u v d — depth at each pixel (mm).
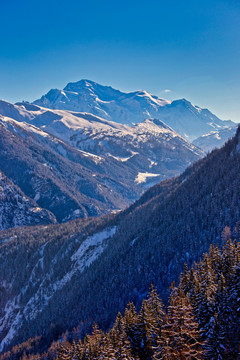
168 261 173500
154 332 56406
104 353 60719
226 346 52312
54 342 150250
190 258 162500
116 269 192625
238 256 63188
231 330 53812
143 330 58031
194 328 52906
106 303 167375
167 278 161625
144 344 57750
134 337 59156
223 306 55500
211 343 51812
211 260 67438
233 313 55219
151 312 59625
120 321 66500
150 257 184750
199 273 67000
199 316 56188
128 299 160125
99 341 68875
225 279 61344
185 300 57188
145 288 164125
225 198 184625
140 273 174875
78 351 68438
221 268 65000
